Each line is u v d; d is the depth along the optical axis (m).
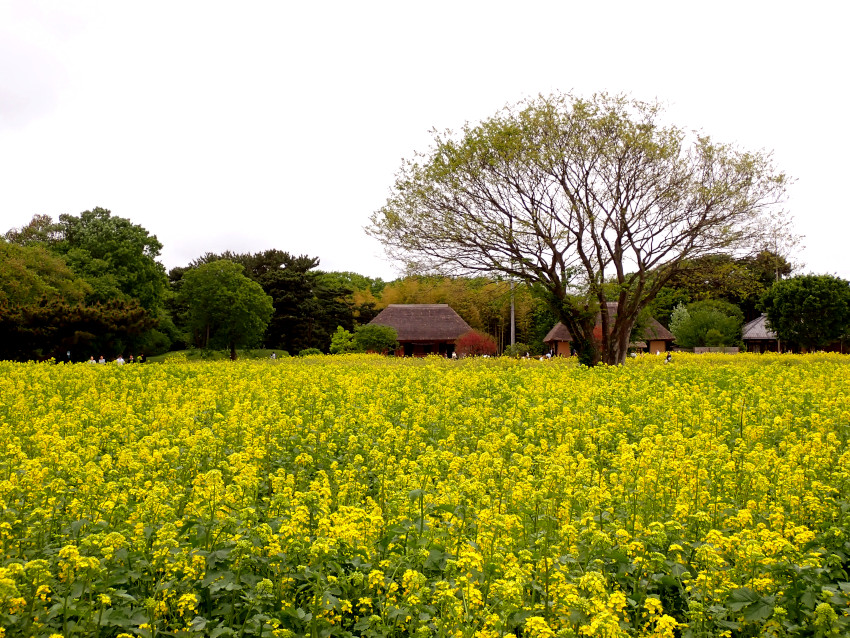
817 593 4.92
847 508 6.56
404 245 29.59
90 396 14.78
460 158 28.22
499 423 12.01
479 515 5.90
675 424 11.61
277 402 13.79
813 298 59.28
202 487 6.70
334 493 7.92
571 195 29.09
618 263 30.39
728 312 73.75
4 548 5.55
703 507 7.04
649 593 5.42
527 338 65.88
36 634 4.42
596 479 7.61
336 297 71.94
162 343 63.25
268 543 5.35
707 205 29.45
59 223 68.50
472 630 4.32
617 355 30.72
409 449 9.98
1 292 44.88
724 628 4.90
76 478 7.21
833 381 17.92
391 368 26.00
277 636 4.52
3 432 10.12
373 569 5.24
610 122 28.78
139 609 4.77
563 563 5.29
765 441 10.75
